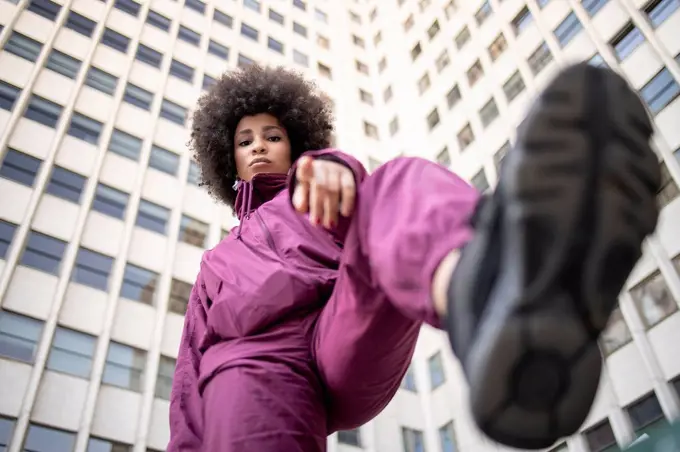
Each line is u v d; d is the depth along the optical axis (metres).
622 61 17.30
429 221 1.10
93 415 13.85
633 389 13.62
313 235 2.01
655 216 0.91
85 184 17.59
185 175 19.62
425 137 23.55
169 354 15.70
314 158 1.35
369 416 1.89
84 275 15.84
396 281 1.11
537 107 0.90
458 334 0.94
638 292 14.45
